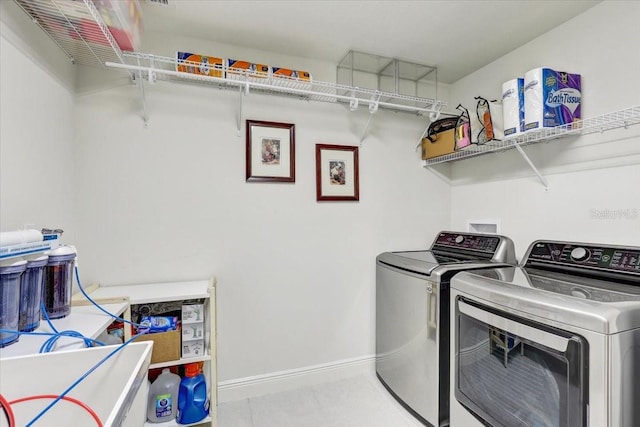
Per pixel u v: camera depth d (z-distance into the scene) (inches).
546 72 59.9
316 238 85.2
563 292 44.8
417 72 92.1
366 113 90.7
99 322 40.6
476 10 64.2
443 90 100.7
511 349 48.3
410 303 71.0
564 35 68.0
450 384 62.2
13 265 32.2
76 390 27.0
